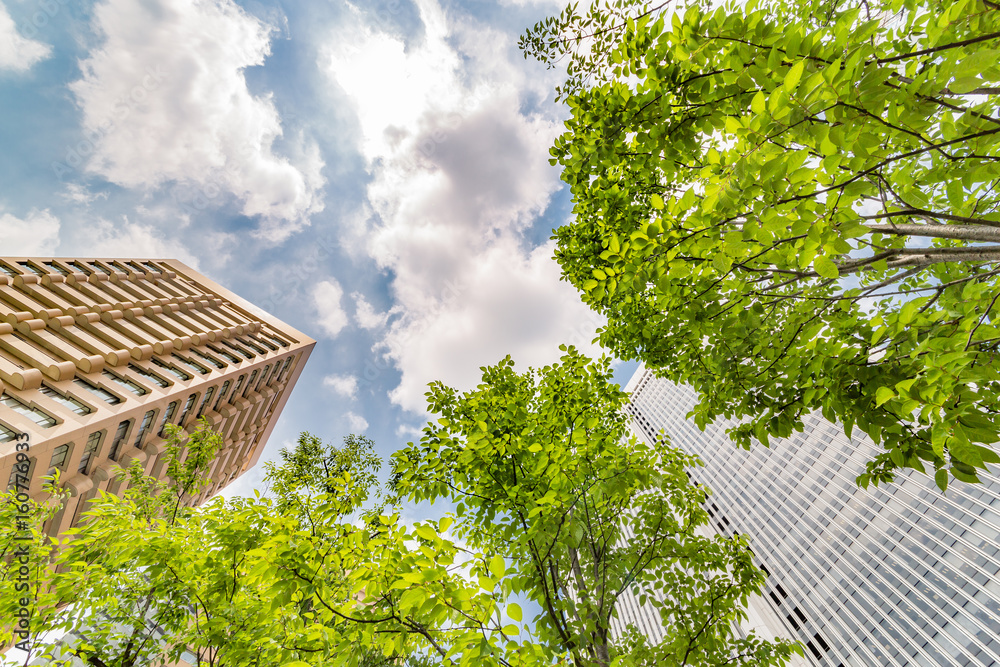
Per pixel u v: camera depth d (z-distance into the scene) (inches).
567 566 241.3
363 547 152.5
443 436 227.9
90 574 256.2
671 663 209.8
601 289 173.6
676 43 137.7
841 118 103.0
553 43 243.6
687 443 2842.0
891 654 1528.1
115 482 705.0
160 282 1282.0
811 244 117.4
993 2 99.2
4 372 607.8
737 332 169.0
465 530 230.4
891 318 143.6
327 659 181.0
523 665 115.9
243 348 1273.4
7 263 901.2
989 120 98.8
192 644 243.3
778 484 2212.1
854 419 140.6
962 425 104.7
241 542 223.8
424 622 137.0
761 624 1915.6
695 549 260.2
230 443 1192.2
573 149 217.3
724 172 120.6
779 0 165.9
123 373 793.6
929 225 138.2
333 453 631.2
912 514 1680.6
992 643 1334.9
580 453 207.3
